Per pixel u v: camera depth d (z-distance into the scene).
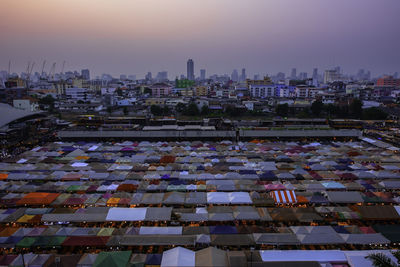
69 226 33.59
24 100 115.00
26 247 28.16
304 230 30.33
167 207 35.72
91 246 29.72
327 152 61.03
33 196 38.16
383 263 17.66
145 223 34.38
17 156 59.06
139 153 60.34
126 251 26.73
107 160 56.06
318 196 39.22
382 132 84.81
